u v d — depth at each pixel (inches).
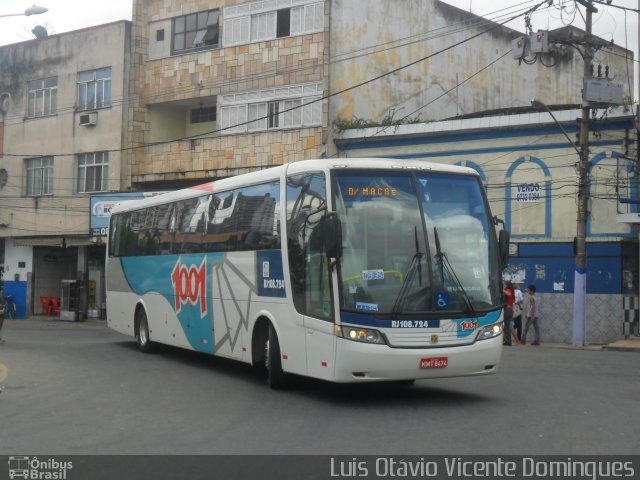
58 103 1382.9
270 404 436.5
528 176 964.6
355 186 421.7
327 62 1083.9
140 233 733.9
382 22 1151.6
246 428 366.6
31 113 1423.5
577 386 496.7
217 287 568.4
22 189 1424.7
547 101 1398.9
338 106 1091.3
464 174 445.1
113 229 806.5
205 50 1210.0
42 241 1382.9
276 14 1138.7
